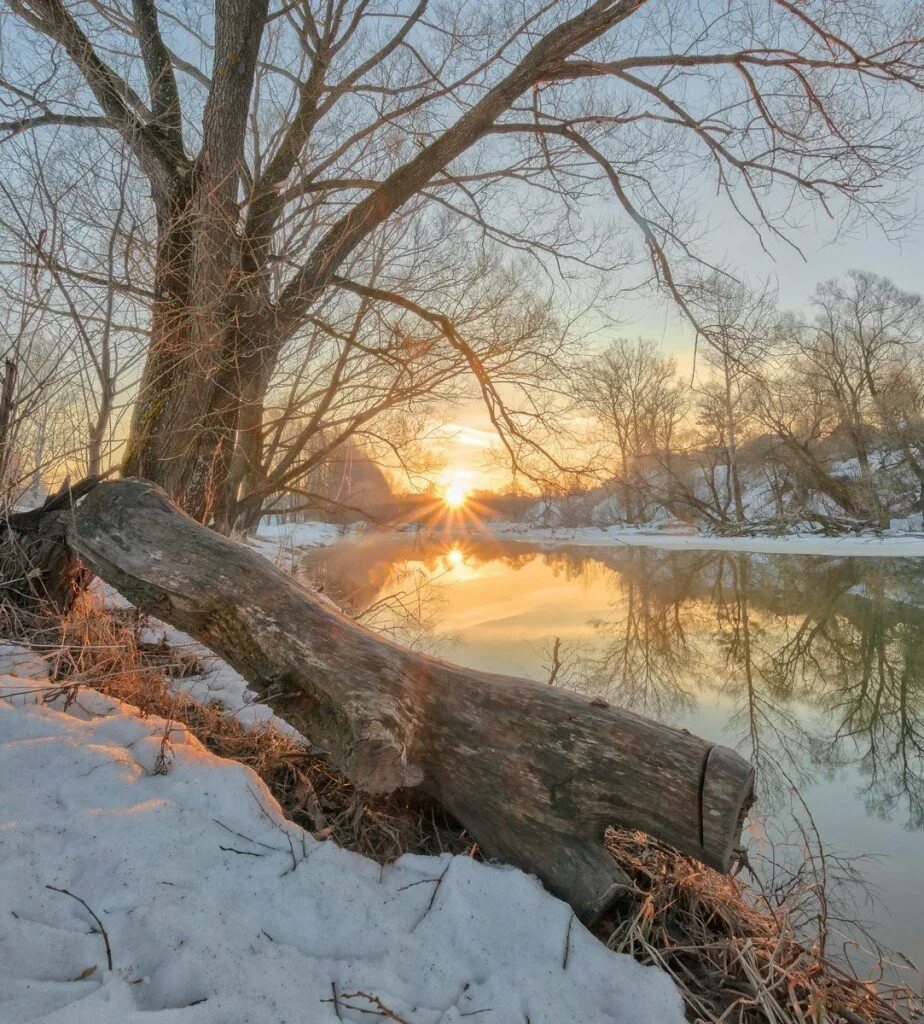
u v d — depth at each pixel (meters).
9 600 3.43
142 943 1.68
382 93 7.22
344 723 2.42
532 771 2.43
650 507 38.56
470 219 8.02
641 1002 1.89
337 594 7.16
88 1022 1.40
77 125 4.64
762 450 31.30
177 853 2.01
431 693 2.62
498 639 9.04
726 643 10.05
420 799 2.70
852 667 8.75
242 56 5.27
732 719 6.68
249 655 2.71
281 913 1.92
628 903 2.41
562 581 16.61
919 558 20.09
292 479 7.82
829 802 4.77
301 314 6.41
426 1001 1.76
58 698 2.84
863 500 27.17
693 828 2.27
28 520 3.68
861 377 28.42
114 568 2.97
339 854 2.20
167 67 5.62
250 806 2.29
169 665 3.65
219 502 6.18
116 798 2.19
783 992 2.17
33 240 3.64
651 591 14.98
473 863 2.25
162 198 5.00
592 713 2.53
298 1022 1.57
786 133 7.43
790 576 17.44
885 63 6.65
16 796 2.07
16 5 4.49
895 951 2.99
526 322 8.19
